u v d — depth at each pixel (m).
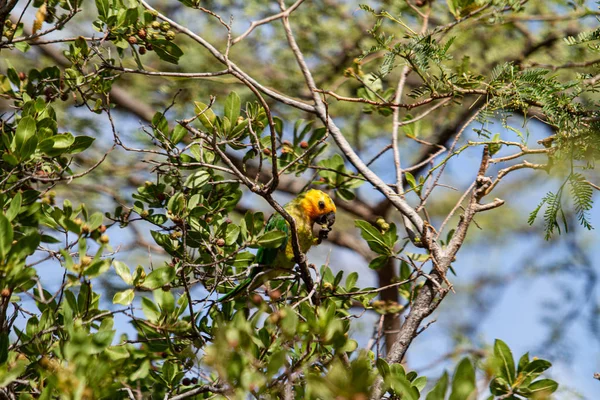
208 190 10.25
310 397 6.48
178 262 9.19
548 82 8.97
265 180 18.69
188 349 7.95
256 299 7.52
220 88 17.44
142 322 8.20
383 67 9.59
